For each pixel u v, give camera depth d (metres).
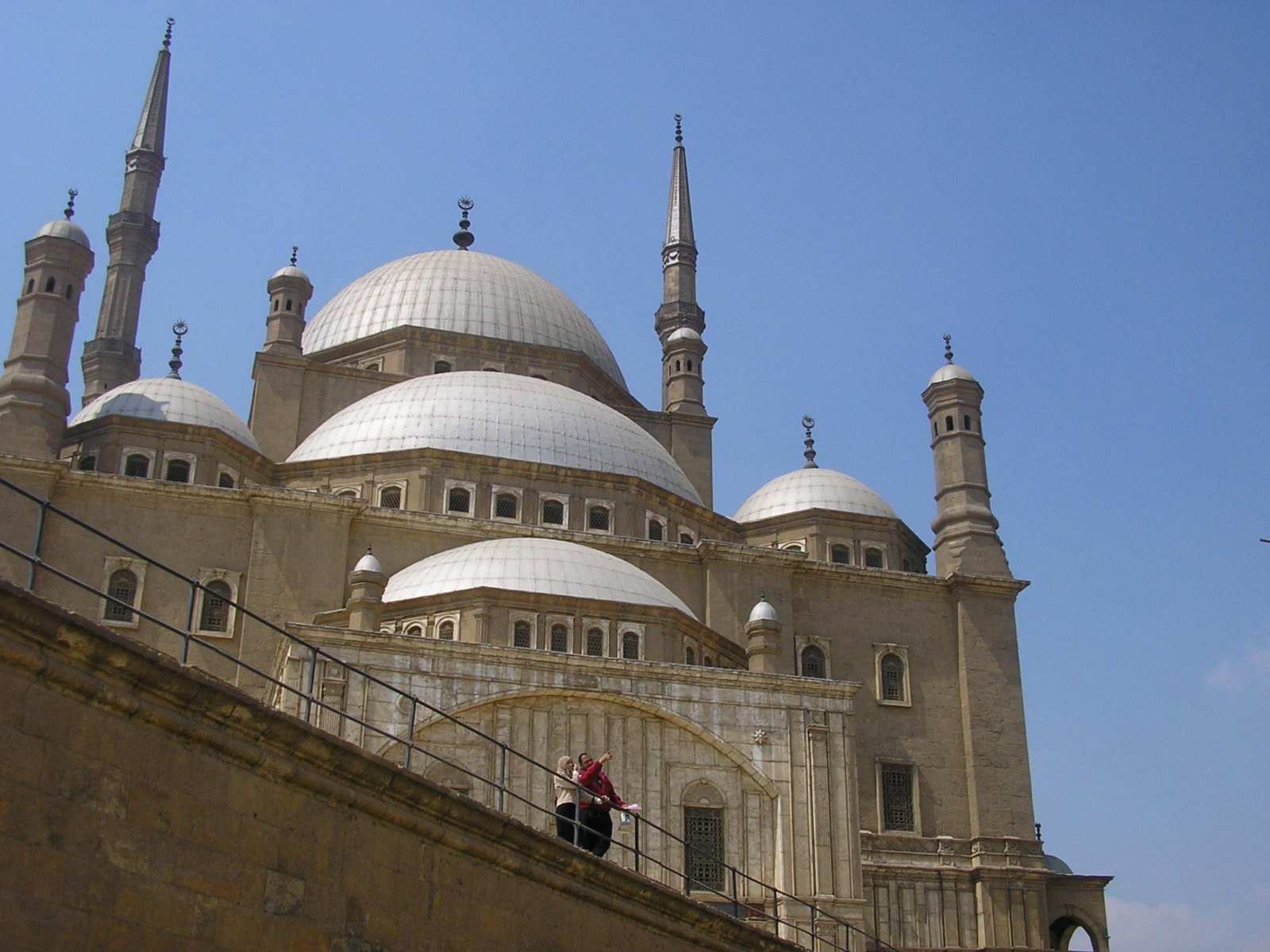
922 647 59.09
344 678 40.59
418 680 41.31
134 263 82.56
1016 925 54.53
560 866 23.36
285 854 18.19
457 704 41.34
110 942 15.56
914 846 55.47
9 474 49.31
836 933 42.12
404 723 40.66
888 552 66.88
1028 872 55.34
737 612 55.56
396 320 69.50
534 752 41.88
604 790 27.62
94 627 15.77
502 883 22.12
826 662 57.34
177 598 49.62
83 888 15.38
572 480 58.38
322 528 51.44
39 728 15.23
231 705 17.47
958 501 62.69
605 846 27.00
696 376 72.88
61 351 54.72
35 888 14.84
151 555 49.91
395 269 73.19
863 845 54.69
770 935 29.73
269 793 18.17
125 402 56.50
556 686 42.34
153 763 16.58
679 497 61.12
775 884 42.38
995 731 57.97
